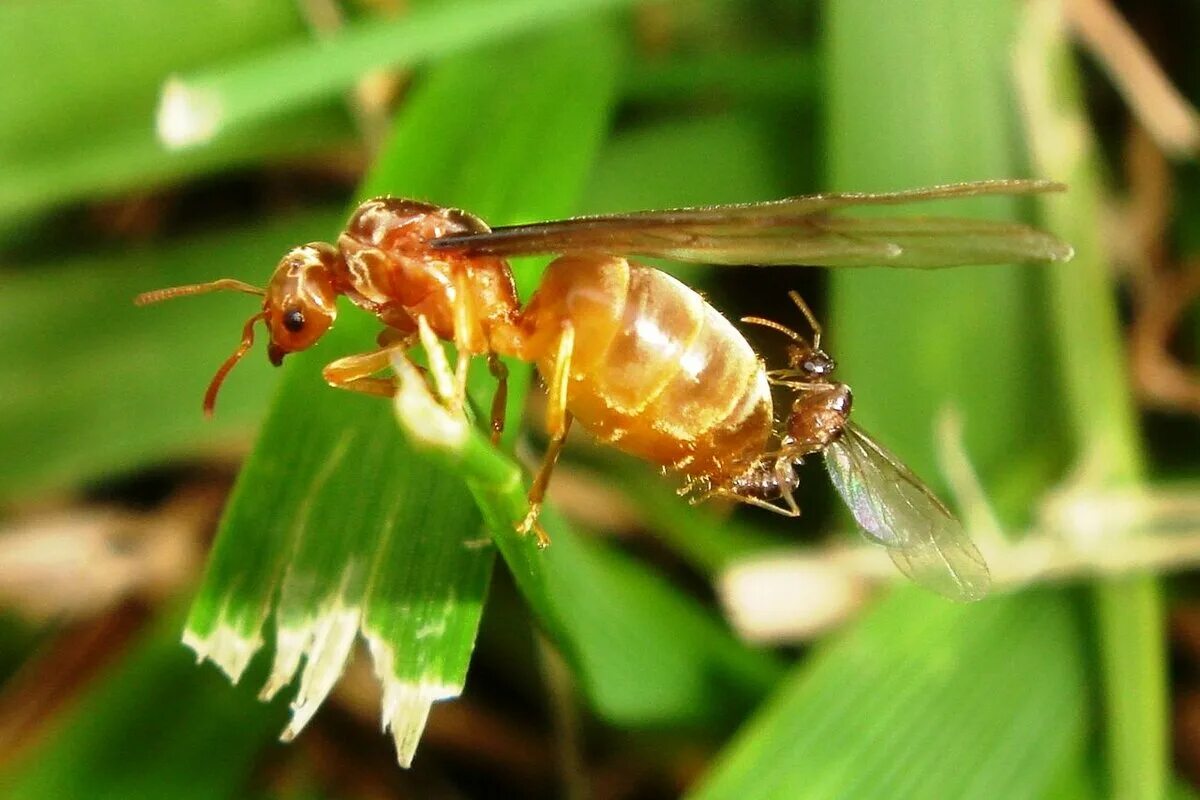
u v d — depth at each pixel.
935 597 0.05
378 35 0.05
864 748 0.05
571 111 0.05
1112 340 0.05
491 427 0.05
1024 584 0.05
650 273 0.05
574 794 0.05
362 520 0.05
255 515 0.05
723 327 0.05
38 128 0.05
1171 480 0.05
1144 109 0.06
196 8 0.05
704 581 0.05
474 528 0.05
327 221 0.05
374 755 0.05
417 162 0.05
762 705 0.05
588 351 0.05
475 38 0.05
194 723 0.05
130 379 0.05
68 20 0.05
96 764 0.05
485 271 0.05
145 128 0.05
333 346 0.05
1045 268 0.05
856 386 0.05
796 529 0.05
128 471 0.05
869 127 0.05
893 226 0.05
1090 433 0.05
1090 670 0.05
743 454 0.05
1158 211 0.06
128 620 0.05
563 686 0.05
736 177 0.06
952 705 0.05
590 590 0.05
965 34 0.05
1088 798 0.05
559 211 0.05
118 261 0.05
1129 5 0.06
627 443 0.05
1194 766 0.05
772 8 0.06
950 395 0.05
